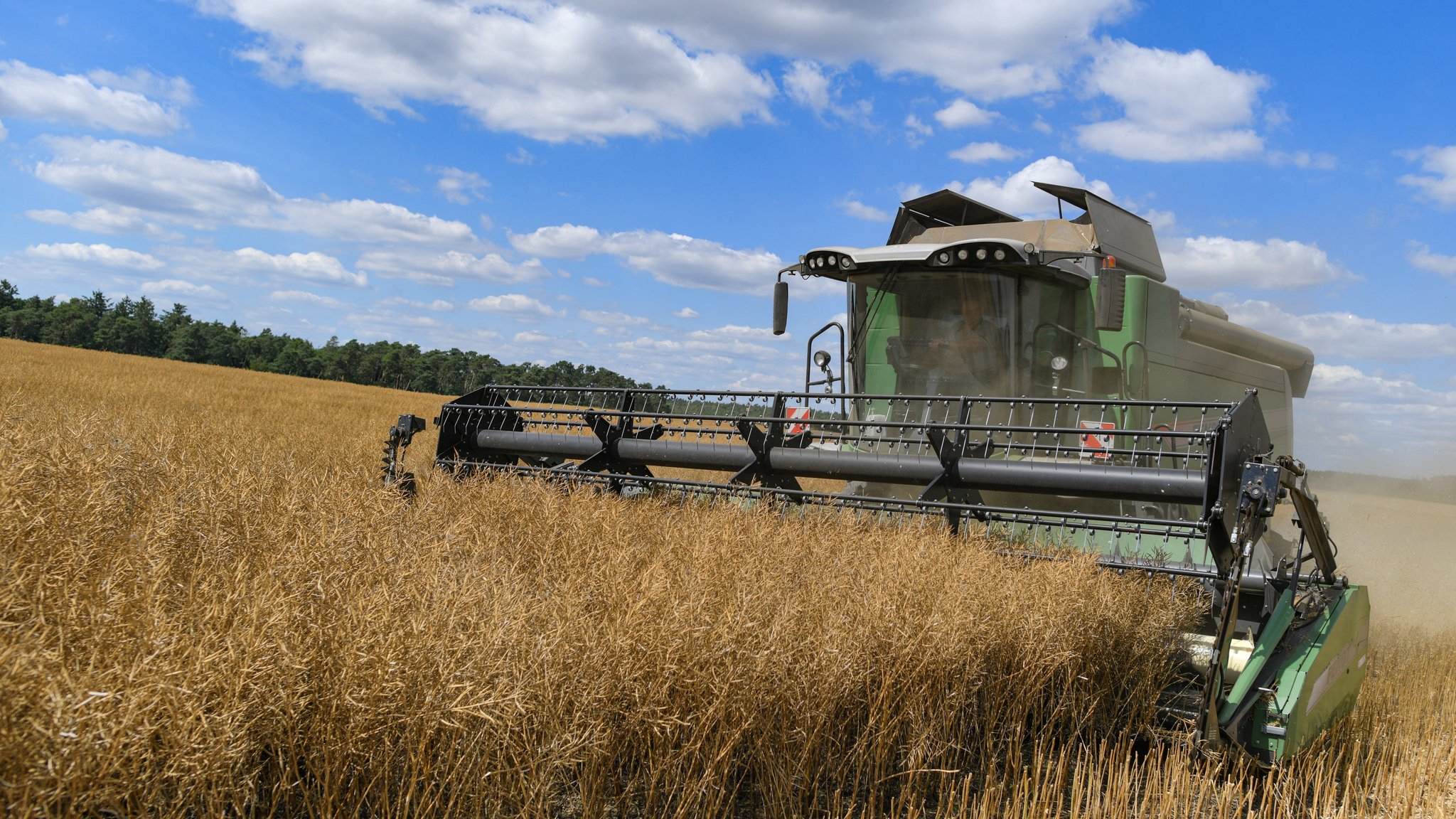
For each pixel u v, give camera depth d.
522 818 2.94
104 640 2.59
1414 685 6.62
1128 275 8.26
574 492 6.31
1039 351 8.09
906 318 8.39
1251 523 4.43
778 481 6.92
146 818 2.29
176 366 47.84
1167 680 5.07
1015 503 7.30
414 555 4.07
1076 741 4.78
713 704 3.37
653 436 7.44
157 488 4.93
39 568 3.15
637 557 4.65
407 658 2.78
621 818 3.39
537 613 3.47
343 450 11.51
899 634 3.98
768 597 4.05
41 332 110.19
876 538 5.57
